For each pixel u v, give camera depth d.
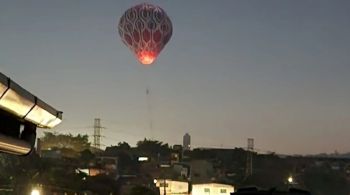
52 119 6.50
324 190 79.62
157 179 72.62
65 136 90.31
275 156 85.69
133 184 64.81
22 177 39.78
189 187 73.19
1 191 36.66
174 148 96.75
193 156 99.19
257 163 85.44
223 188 70.06
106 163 79.69
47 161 53.09
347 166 85.31
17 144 6.09
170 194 72.25
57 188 43.53
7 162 42.09
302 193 9.95
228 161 95.81
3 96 4.80
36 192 21.08
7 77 4.66
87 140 91.44
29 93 5.36
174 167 83.69
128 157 91.38
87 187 52.28
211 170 86.19
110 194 56.31
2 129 5.99
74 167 58.22
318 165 84.94
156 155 97.25
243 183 76.56
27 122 6.43
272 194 9.81
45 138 89.44
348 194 80.25
